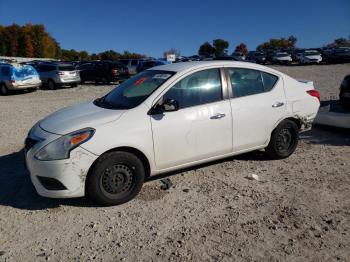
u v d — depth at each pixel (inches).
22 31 3459.6
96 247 144.2
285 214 166.2
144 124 181.3
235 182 203.3
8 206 180.2
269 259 133.7
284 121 232.4
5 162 247.9
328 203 176.2
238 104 210.2
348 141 284.4
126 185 179.9
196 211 171.0
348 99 382.6
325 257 134.3
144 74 217.5
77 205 179.8
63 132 172.1
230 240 146.4
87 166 169.2
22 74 775.1
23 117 436.5
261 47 4109.3
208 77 204.7
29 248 144.5
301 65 1525.6
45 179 169.6
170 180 206.7
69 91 824.9
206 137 199.6
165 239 148.3
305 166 227.0
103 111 188.9
